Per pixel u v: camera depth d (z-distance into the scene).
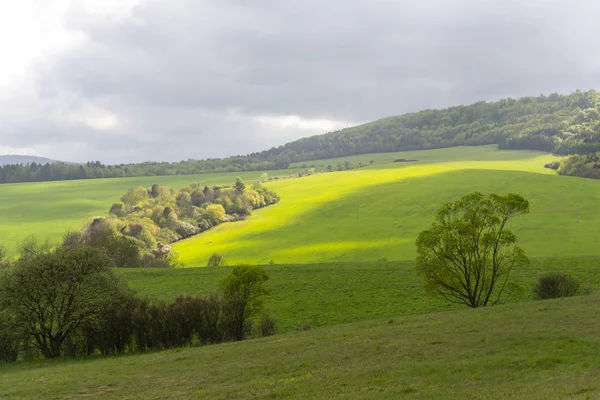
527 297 57.03
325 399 19.25
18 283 46.41
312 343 33.06
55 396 25.44
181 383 25.84
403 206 184.38
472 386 18.78
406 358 25.00
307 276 74.56
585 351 22.00
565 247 120.81
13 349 47.19
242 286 46.97
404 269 74.69
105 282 48.09
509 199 50.59
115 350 46.00
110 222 151.38
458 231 50.75
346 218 179.12
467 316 36.53
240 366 28.31
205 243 164.75
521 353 22.97
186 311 46.06
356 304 60.78
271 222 184.62
